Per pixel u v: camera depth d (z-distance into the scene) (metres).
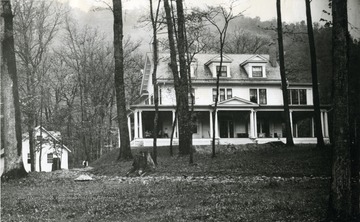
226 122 39.00
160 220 9.30
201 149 28.39
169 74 37.88
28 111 32.88
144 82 41.78
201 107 37.25
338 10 8.78
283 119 39.50
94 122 43.19
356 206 8.60
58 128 38.50
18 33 33.66
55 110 39.28
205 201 11.25
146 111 37.22
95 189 14.57
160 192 13.15
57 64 41.25
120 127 24.34
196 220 9.16
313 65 24.20
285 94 26.78
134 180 17.34
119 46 24.41
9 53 18.81
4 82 18.80
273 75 39.62
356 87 14.30
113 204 11.27
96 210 10.57
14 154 18.62
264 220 8.96
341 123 8.65
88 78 42.84
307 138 35.34
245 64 39.84
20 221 9.59
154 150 22.97
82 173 22.19
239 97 38.28
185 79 25.03
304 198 11.33
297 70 36.22
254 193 12.53
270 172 18.86
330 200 8.72
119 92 24.41
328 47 31.11
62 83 41.53
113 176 19.81
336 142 8.67
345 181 8.57
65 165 47.88
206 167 20.84
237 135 38.44
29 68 34.72
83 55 41.66
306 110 37.53
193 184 14.95
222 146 29.36
